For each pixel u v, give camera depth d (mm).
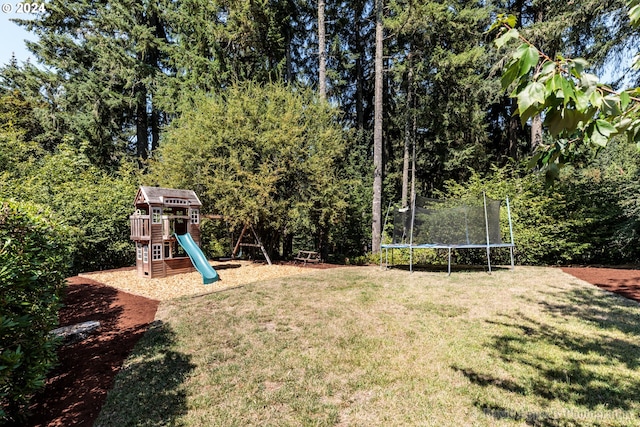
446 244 8609
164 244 8531
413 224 8914
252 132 9766
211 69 13828
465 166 14672
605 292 6082
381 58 12453
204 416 2666
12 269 2314
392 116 17453
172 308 5426
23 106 15867
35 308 2723
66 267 3590
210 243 13117
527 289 6480
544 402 2770
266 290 6629
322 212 10484
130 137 20500
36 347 2557
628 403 2721
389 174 16812
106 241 9227
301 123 10898
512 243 8586
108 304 5688
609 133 1157
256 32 13648
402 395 2914
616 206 9539
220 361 3592
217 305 5574
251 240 11836
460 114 14164
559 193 9609
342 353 3744
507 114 16953
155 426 2555
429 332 4316
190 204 8586
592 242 9547
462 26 12914
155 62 17406
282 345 3965
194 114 11414
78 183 9234
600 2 8602
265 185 9344
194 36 14266
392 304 5598
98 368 3480
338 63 17672
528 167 1714
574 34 9680
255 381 3182
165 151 10758
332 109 11523
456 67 13172
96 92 15312
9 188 7664
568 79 1126
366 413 2680
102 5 15969
